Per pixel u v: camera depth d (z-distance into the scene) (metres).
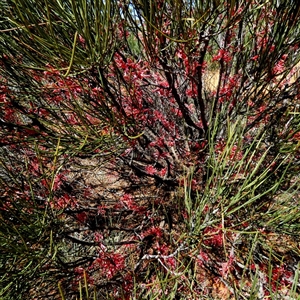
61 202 2.43
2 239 1.39
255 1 1.93
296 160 2.25
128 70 2.03
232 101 2.74
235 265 2.28
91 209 2.78
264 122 2.74
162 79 2.80
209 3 1.50
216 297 2.29
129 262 2.63
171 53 2.04
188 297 1.87
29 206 1.57
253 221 1.68
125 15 1.61
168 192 3.25
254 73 2.47
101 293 2.27
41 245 1.80
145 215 3.01
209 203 1.62
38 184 2.34
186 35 1.64
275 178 2.00
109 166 3.52
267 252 2.38
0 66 1.99
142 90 2.85
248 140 2.46
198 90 2.39
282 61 2.33
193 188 2.77
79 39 1.63
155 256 2.07
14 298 1.61
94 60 1.45
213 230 2.00
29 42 1.63
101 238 2.52
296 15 1.91
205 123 2.78
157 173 3.27
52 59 1.42
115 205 3.09
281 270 2.07
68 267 1.96
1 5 1.43
